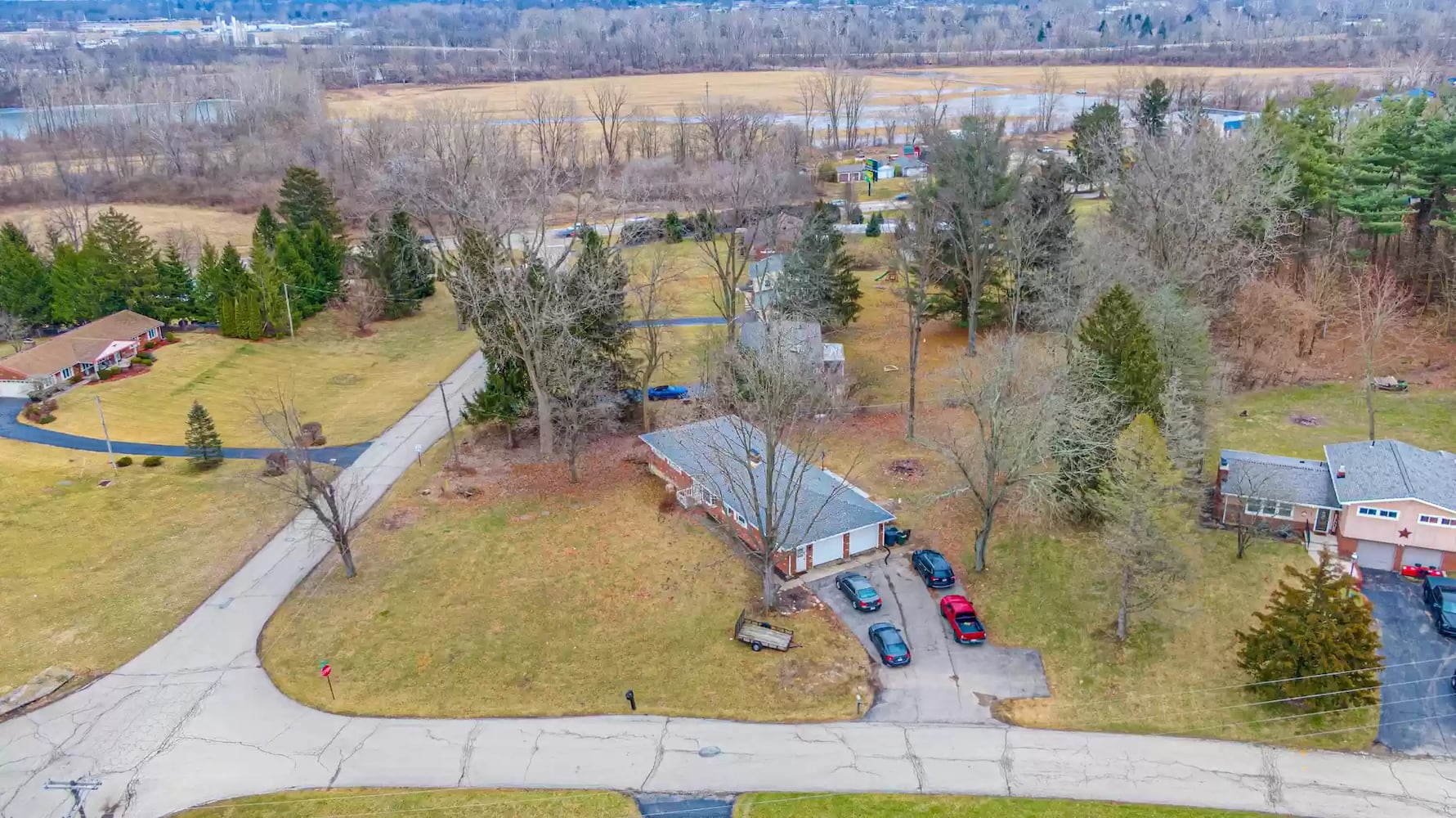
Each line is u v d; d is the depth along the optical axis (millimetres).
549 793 36531
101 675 42781
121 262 85438
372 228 99000
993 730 39531
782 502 51219
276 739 39312
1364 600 40531
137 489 58062
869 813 35406
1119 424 48562
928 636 44906
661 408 68438
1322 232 75062
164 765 37906
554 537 52781
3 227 90125
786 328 65312
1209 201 64500
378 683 42375
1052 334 62062
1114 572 44156
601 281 62031
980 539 48438
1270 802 35656
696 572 49469
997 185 69500
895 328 82000
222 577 49812
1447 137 69000
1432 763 37000
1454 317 69500
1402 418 60719
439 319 93688
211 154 156875
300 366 81125
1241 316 67750
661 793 36531
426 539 52844
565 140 157000
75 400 69625
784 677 42438
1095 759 37969
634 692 41844
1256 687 40688
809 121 172625
